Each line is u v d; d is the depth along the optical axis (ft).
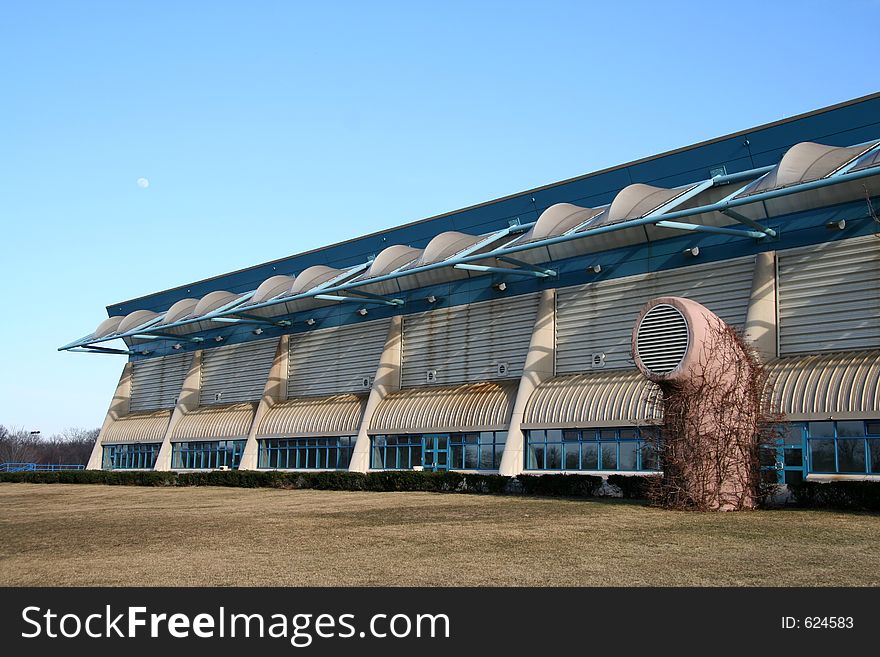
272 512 85.40
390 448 151.64
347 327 174.09
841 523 67.21
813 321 105.60
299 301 182.80
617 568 46.14
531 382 132.26
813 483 83.66
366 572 45.85
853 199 104.42
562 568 46.34
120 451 228.43
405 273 137.80
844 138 109.91
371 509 86.99
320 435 166.30
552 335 135.23
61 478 192.75
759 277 110.11
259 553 53.72
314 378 179.32
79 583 44.29
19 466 293.23
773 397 101.14
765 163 117.39
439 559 49.98
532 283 140.77
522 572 45.27
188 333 216.74
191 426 201.57
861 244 102.89
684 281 120.26
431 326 155.94
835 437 97.30
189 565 49.21
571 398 124.98
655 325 83.35
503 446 133.28
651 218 105.81
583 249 133.28
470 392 142.00
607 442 119.65
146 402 229.45
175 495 123.85
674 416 81.97
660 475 91.20
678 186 127.13
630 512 77.97
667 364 81.92
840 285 103.96
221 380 204.54
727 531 62.13
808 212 108.47
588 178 138.21
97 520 79.92
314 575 45.21
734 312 113.80
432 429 143.02
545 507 85.25
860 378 95.66
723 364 81.56
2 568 49.60
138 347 236.43
